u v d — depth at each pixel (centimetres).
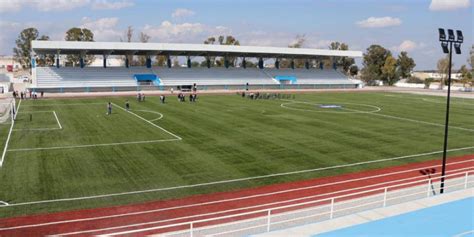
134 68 8675
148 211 1841
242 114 4797
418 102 6644
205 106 5547
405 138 3547
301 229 1484
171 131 3656
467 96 8081
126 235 1566
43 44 7225
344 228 1497
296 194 2094
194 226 1664
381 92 8850
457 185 2181
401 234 1459
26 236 1562
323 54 9806
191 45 8331
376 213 1638
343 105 5944
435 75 19300
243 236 1525
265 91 8344
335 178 2380
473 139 3569
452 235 1462
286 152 2958
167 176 2362
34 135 3412
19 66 14925
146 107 5347
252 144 3189
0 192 2056
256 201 1988
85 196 2023
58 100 6128
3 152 2830
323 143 3272
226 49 8681
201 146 3095
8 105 5475
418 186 2112
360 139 3459
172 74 8831
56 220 1725
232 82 9162
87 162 2614
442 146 3262
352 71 14538
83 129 3703
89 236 1552
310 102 6284
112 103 5772
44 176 2320
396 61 13612
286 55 9762
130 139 3297
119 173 2400
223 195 2072
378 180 2347
